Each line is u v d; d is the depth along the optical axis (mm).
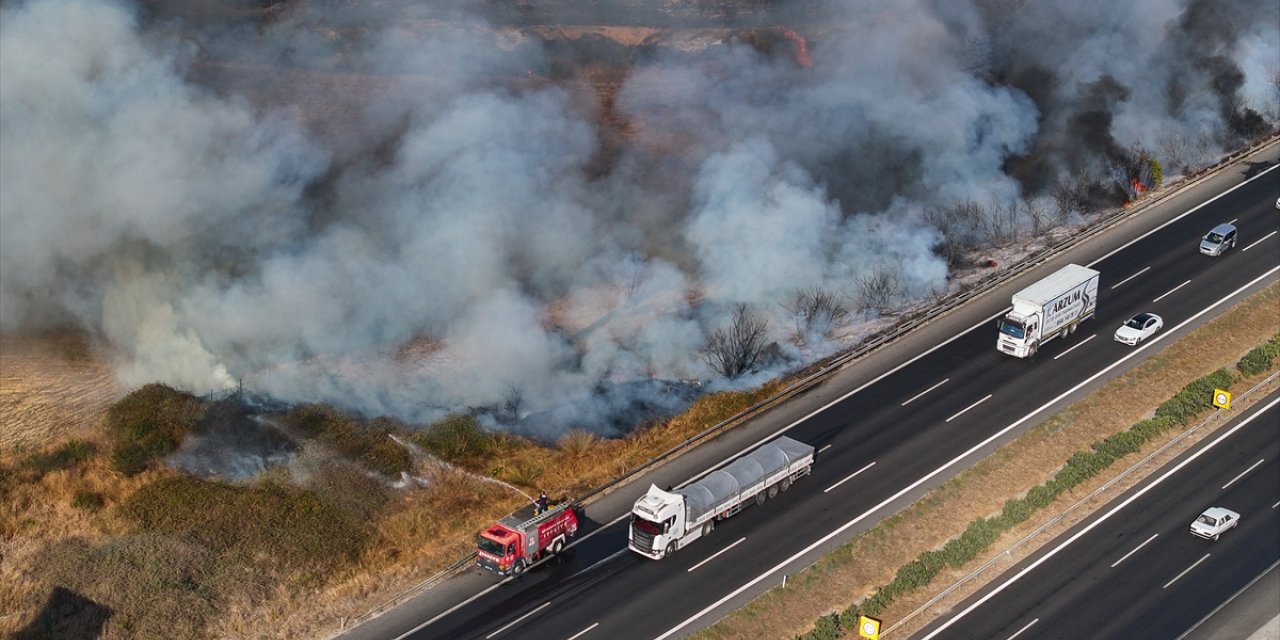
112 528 68000
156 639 60281
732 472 68188
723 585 63281
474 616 61656
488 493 70938
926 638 59562
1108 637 59750
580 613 61531
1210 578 64125
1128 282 93875
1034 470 72625
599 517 69188
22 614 61750
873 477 72062
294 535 67062
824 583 63312
